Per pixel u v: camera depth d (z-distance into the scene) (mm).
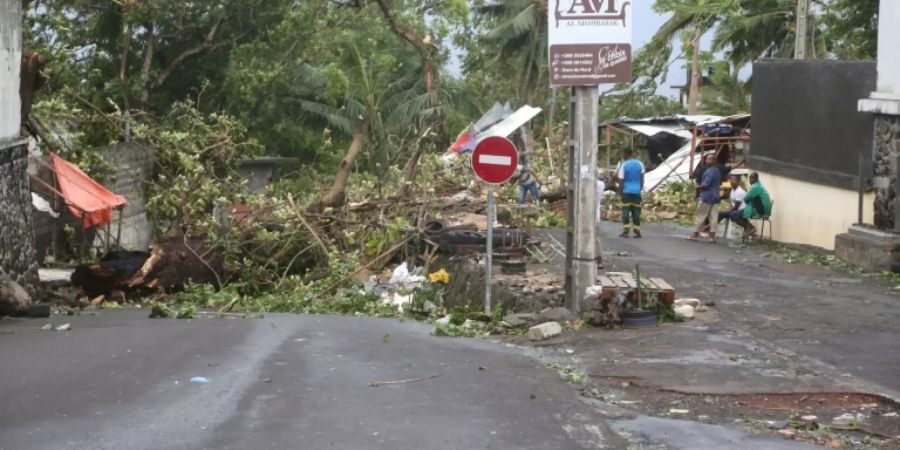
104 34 35781
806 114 22781
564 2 13062
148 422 7445
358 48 46250
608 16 13078
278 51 38406
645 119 41438
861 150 20344
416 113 46781
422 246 20266
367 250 20016
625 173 24375
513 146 13984
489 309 14055
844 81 21078
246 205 21984
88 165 24016
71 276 18531
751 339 11523
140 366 9656
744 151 33469
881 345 11172
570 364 10320
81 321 14062
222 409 7914
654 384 9266
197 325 13383
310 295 17500
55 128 24062
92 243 24641
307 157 44000
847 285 16562
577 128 13336
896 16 18797
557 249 20891
